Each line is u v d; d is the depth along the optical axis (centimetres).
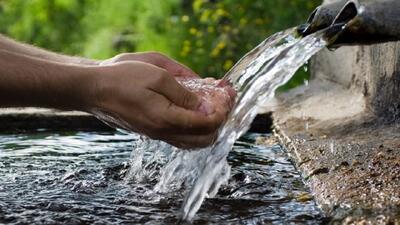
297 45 200
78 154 289
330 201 194
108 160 276
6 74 178
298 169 248
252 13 691
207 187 190
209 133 191
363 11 192
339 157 242
